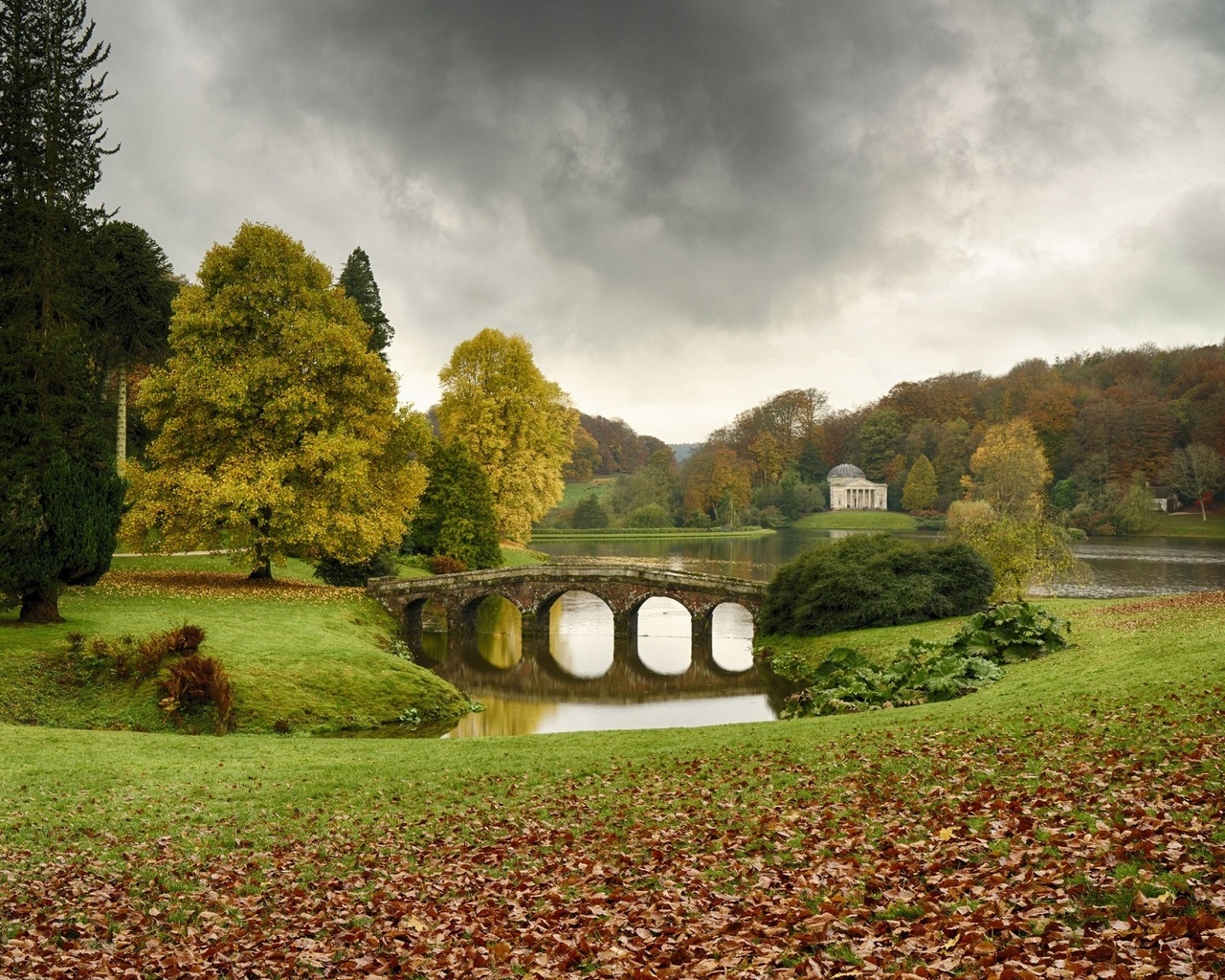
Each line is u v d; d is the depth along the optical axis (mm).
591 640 48156
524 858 11344
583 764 16844
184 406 37656
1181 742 11914
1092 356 150750
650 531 128250
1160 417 110250
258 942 9125
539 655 43500
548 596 45719
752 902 8484
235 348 38281
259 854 12469
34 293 29016
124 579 38469
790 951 7168
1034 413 124188
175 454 38219
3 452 27266
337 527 38438
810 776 13766
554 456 73875
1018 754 13023
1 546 26547
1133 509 100312
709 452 150250
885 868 8719
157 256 42125
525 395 67812
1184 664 18719
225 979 8297
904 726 17406
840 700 25344
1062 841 8562
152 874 11609
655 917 8492
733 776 14477
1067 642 27328
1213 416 107562
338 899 10328
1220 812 8672
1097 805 9648
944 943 6816
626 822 12508
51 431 27391
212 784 16625
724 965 7113
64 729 21938
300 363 38562
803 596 40031
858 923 7559
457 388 67250
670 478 149875
